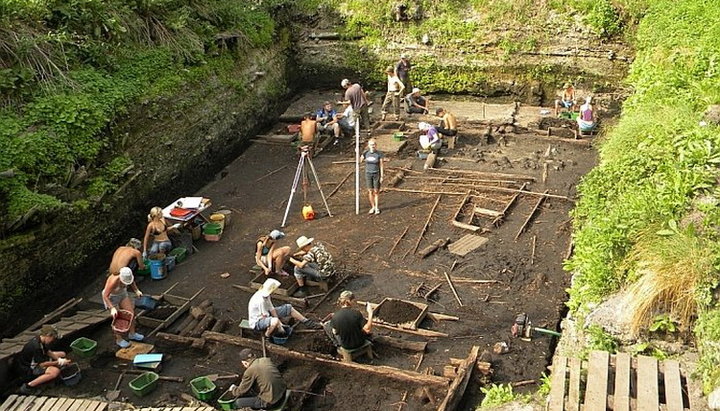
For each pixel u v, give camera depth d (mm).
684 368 6961
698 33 15609
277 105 20047
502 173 15445
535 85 20125
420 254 12305
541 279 11375
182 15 16297
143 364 9555
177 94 15000
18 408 8250
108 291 9922
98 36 14031
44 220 10906
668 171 9641
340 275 11734
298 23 21562
